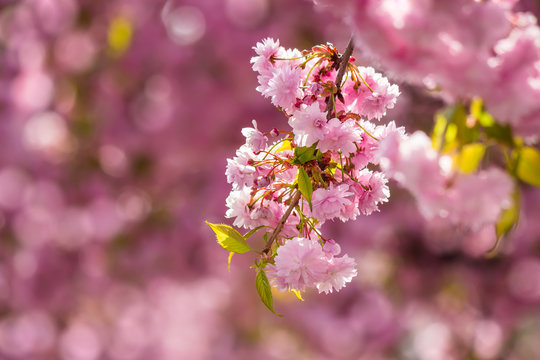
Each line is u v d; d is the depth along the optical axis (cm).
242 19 499
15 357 603
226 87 516
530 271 505
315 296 604
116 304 620
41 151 563
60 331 615
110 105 536
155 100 531
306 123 106
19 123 559
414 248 516
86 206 562
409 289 533
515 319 522
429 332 550
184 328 666
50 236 570
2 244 573
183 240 555
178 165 546
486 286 520
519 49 92
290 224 113
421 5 88
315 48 118
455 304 537
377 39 91
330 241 112
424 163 96
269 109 521
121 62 514
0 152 562
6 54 561
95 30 534
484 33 87
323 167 114
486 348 520
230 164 117
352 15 92
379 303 571
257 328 643
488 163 113
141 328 652
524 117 97
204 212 548
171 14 511
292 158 112
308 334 604
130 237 561
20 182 568
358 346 586
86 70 536
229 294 618
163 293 606
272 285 110
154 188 558
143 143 533
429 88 114
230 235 110
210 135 525
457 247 506
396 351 581
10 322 602
